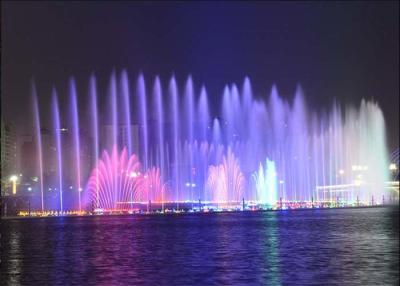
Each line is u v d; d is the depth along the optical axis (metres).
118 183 76.38
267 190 84.44
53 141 86.19
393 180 99.00
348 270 22.61
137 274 22.48
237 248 30.39
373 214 62.84
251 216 60.16
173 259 26.41
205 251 29.30
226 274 22.17
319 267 23.41
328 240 33.97
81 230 43.03
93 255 28.23
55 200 73.50
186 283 20.56
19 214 66.44
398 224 46.22
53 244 33.41
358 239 34.41
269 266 23.89
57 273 22.94
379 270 22.56
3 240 35.72
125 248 31.06
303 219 54.00
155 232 40.56
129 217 60.69
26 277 22.11
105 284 20.66
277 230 41.31
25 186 93.00
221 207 78.62
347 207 82.44
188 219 55.53
